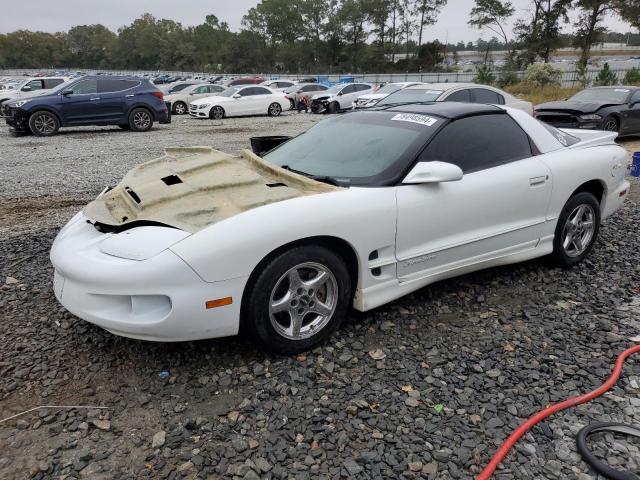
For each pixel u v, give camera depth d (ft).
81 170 30.91
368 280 10.96
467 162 12.45
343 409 8.85
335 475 7.45
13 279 13.99
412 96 35.78
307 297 10.24
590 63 179.11
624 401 9.14
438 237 11.81
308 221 9.80
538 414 8.66
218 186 10.55
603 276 14.64
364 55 271.28
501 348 10.81
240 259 9.19
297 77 179.93
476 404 9.03
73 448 7.98
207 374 9.77
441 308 12.54
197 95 82.69
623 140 43.86
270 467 7.58
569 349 10.82
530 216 13.52
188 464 7.62
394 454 7.86
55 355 10.39
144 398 9.05
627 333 11.46
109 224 10.01
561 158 14.15
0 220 20.12
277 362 10.16
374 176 11.37
